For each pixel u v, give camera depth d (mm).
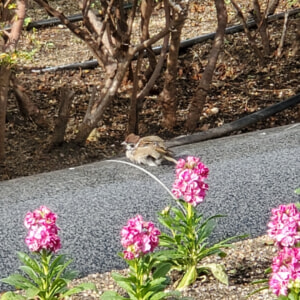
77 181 4785
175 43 6961
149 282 3102
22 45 9766
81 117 7680
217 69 9023
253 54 9367
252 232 4238
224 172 4805
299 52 9297
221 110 8023
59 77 8727
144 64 8883
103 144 7109
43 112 7789
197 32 10164
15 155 6793
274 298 3559
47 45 9781
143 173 4918
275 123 7531
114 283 3760
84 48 9703
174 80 7223
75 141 6977
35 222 2980
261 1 11078
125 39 6430
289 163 4945
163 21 10562
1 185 4836
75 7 11211
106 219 4195
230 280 3766
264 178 4707
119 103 8000
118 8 7281
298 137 5598
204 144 5672
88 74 8836
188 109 8039
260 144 5434
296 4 10922
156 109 7930
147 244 2900
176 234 3756
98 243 3982
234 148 5348
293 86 8609
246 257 4012
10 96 8000
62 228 4090
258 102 8219
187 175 3340
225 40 9719
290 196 4504
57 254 3859
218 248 3785
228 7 10812
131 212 4281
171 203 4387
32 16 10820
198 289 3650
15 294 3348
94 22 6574
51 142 6867
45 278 3195
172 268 3762
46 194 4555
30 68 8938
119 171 4984
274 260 2717
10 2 5645
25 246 3922
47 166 6598
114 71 6555
